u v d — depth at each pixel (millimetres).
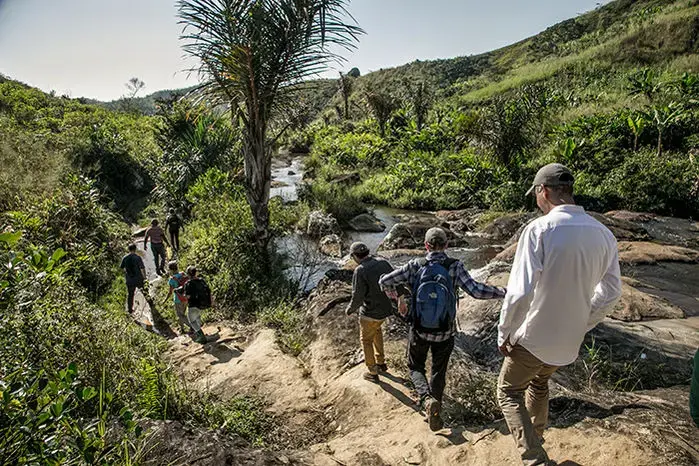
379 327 4664
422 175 21219
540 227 2451
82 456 2264
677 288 7887
